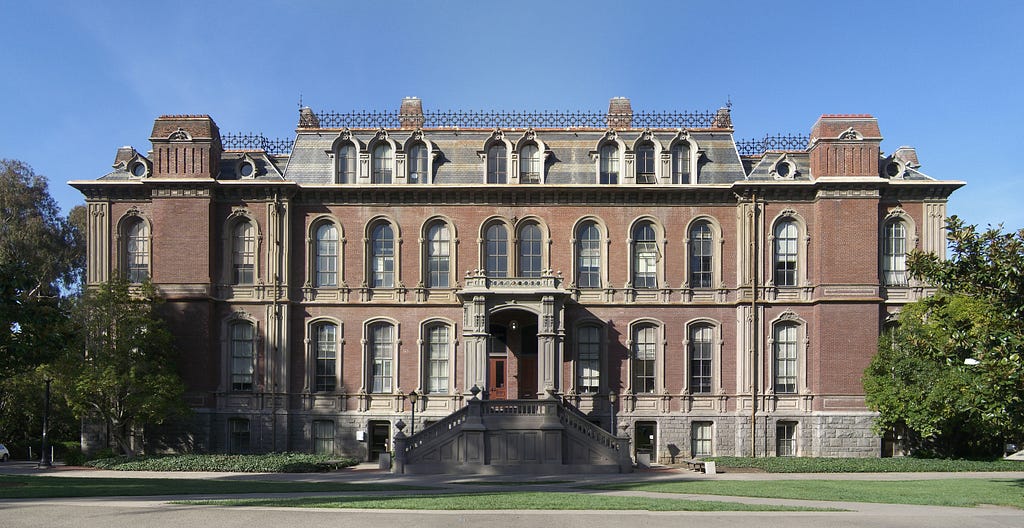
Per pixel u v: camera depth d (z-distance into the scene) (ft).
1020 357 77.66
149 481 102.99
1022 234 81.56
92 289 148.15
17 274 94.32
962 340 82.79
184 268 147.64
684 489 94.53
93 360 136.77
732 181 153.89
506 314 147.33
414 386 150.41
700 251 153.17
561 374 144.46
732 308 151.12
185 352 146.20
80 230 230.27
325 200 153.48
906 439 145.79
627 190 151.02
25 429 185.88
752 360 147.95
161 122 151.33
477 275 144.25
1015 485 98.99
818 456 143.33
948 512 74.69
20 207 213.87
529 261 153.28
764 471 124.26
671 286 151.84
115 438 145.69
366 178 153.89
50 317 96.89
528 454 126.82
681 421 149.18
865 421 143.95
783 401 148.15
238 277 151.64
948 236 83.92
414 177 154.92
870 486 97.76
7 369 98.07
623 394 149.48
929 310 132.46
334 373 151.53
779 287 149.79
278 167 161.58
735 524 66.69
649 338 151.64
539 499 80.64
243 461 128.36
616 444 127.34
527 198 152.97
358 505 74.64
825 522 68.23
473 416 127.54
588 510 72.79
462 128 159.74
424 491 92.43
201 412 145.28
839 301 145.48
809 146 156.35
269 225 151.33
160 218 148.66
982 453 140.56
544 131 158.20
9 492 84.53
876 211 146.92
